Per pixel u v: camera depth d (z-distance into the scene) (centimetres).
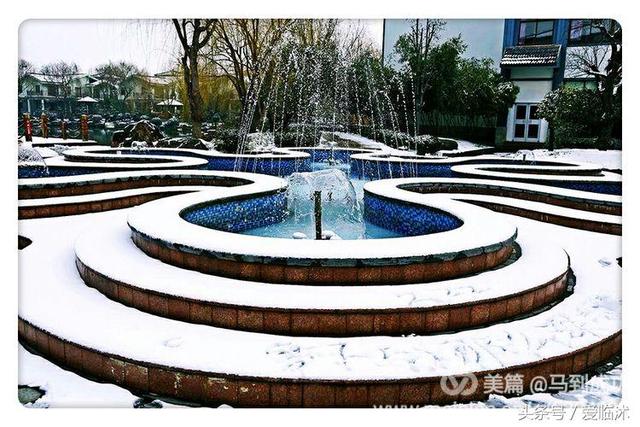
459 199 706
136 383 300
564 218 611
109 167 887
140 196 694
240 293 340
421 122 1838
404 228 602
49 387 301
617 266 482
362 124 1816
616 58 1499
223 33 1670
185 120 2258
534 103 1855
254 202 628
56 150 1408
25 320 346
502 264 430
